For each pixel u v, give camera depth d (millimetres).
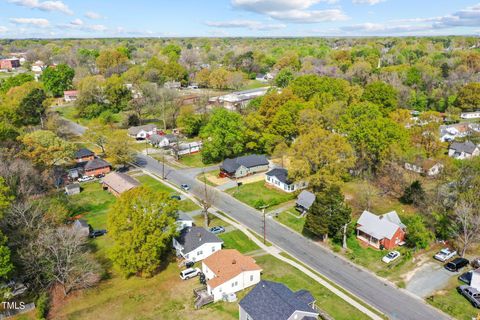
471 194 57281
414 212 66375
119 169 90562
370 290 46719
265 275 50000
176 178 85250
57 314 44094
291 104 96125
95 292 47844
